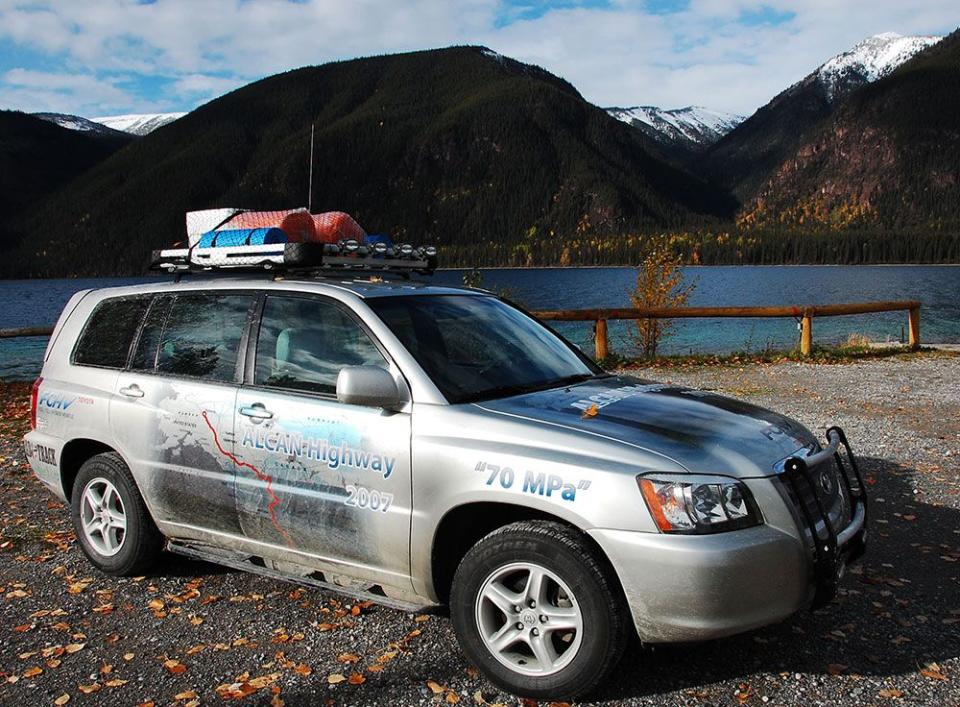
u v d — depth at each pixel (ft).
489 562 11.27
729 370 46.70
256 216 16.80
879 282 366.63
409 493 11.93
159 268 17.15
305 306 13.96
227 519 14.05
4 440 29.76
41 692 11.58
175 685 11.71
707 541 10.18
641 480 10.45
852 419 31.14
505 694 11.33
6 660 12.57
